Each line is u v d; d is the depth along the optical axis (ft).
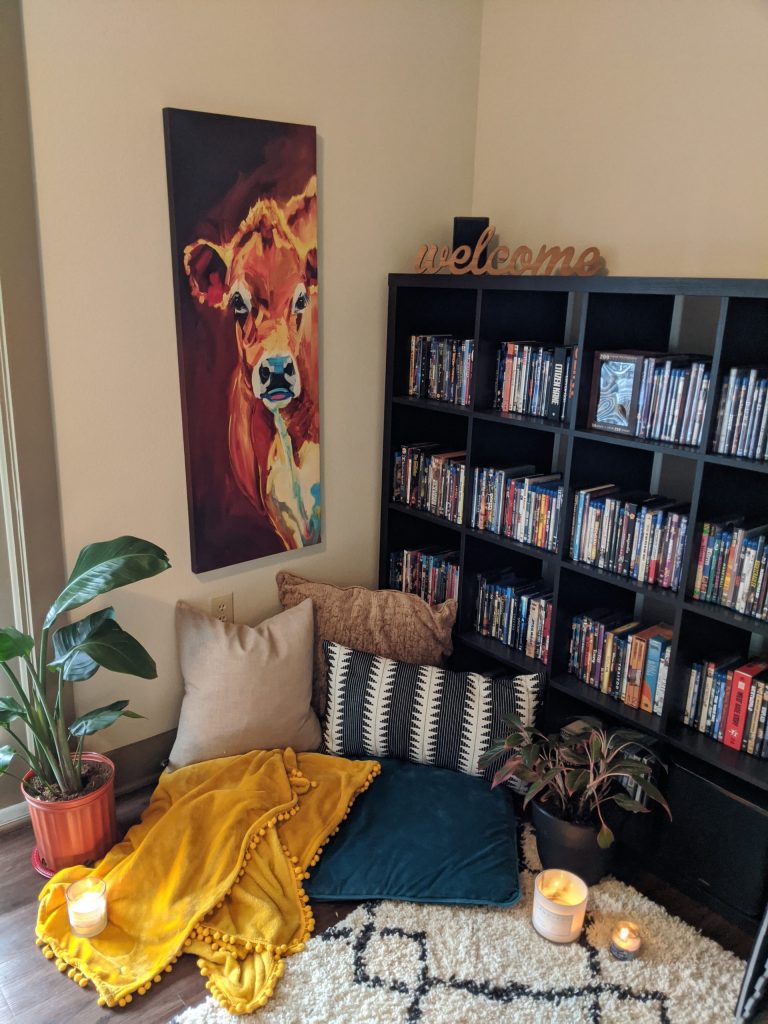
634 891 6.73
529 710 7.57
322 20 7.39
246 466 7.84
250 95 7.11
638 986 5.82
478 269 7.79
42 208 6.20
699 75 6.77
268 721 7.55
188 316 7.07
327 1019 5.51
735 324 6.01
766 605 6.16
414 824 7.06
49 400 6.57
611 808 6.63
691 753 6.61
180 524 7.61
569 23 7.65
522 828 7.47
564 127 7.90
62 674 6.30
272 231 7.45
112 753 7.66
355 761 7.67
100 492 7.04
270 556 8.39
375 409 8.93
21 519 6.64
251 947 6.00
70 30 6.04
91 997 5.70
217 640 7.59
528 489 7.75
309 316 7.95
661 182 7.20
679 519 6.61
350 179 8.00
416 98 8.25
